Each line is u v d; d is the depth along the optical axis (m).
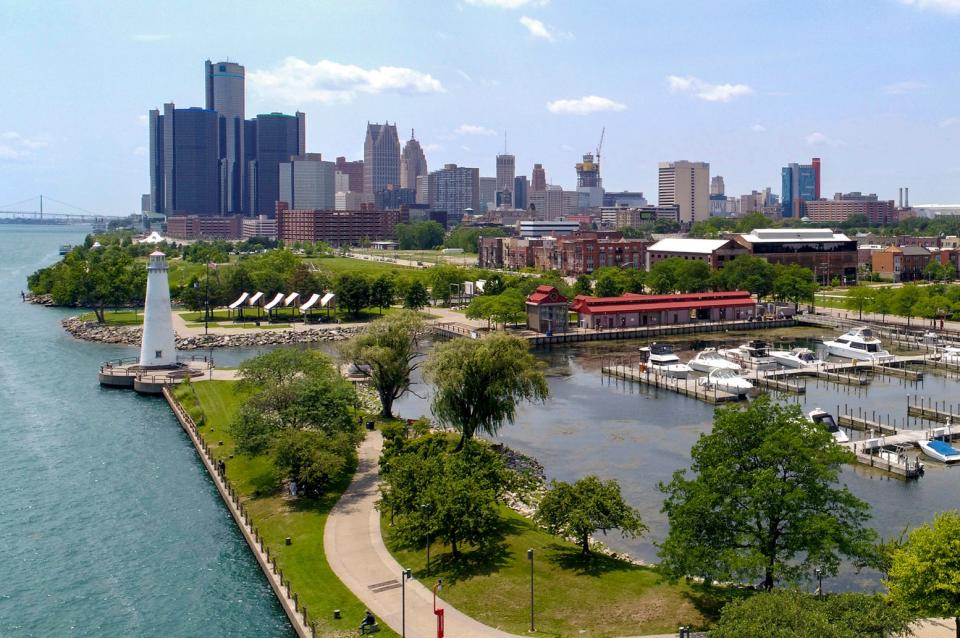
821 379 161.50
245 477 98.62
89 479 103.12
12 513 92.38
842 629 46.75
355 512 85.62
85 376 166.50
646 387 154.75
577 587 66.94
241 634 66.94
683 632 55.12
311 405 97.31
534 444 115.12
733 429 65.25
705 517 63.59
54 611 71.44
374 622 62.09
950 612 52.97
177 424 128.38
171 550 82.88
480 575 69.31
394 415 125.94
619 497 73.50
